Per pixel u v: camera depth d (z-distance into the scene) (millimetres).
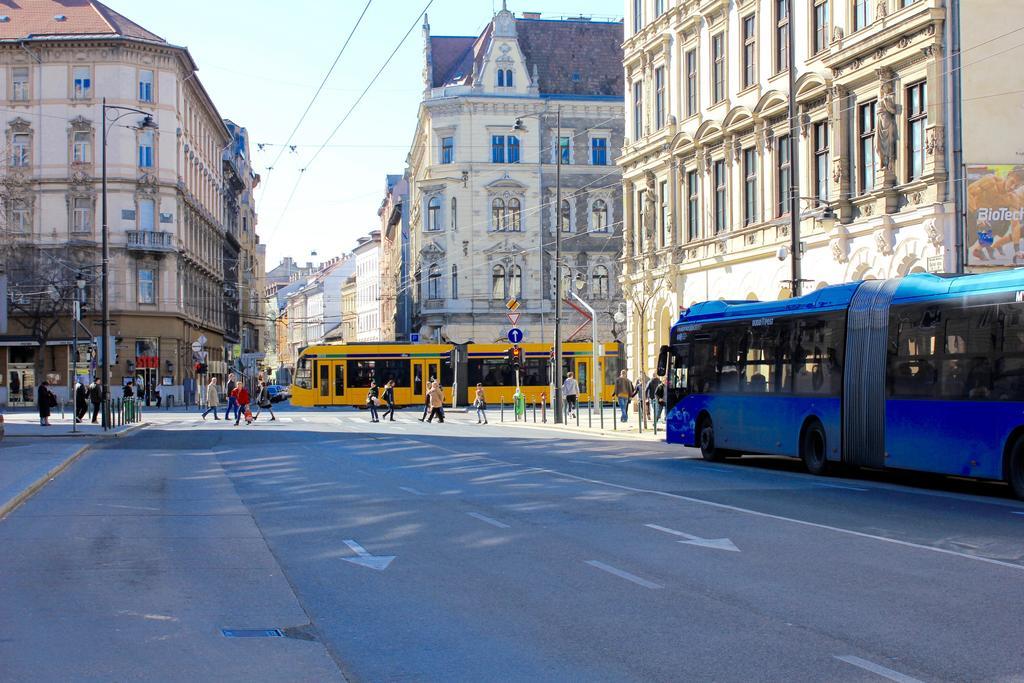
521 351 48312
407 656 7594
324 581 10570
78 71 68812
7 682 6926
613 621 8586
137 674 7145
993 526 13945
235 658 7582
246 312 115688
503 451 29328
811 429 22453
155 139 69500
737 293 39312
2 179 64625
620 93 83688
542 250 80750
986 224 27516
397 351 64438
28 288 65188
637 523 14305
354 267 176750
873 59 30609
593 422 46875
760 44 37250
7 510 16125
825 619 8555
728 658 7387
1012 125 28031
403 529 14062
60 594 9984
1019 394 17125
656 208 46781
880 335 20562
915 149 29469
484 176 80188
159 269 70000
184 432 40531
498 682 6891
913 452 19422
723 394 25984
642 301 47781
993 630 8141
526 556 11781
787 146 35656
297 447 31375
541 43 85062
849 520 14555
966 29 27797
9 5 70938
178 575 10961
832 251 32781
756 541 12633
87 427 42000
